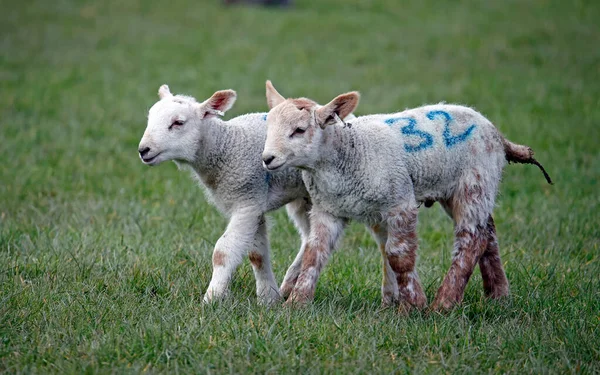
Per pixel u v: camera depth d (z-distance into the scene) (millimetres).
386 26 33875
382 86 25031
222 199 9898
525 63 27797
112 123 20469
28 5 37094
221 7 37562
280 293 10070
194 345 7898
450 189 9750
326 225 9422
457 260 9602
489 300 9797
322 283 10297
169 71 26734
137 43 30766
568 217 13445
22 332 8180
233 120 10195
